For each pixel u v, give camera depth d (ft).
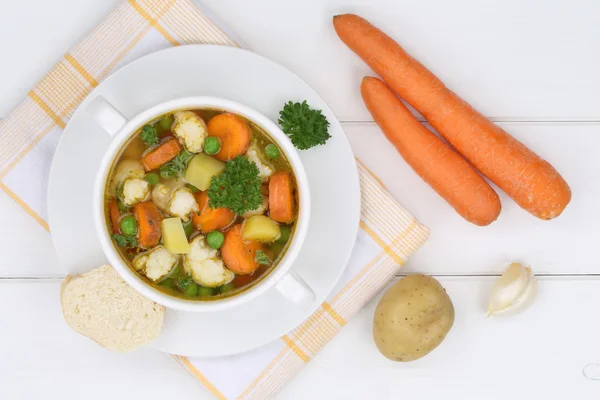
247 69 2.12
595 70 2.34
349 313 2.30
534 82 2.34
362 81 2.26
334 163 2.14
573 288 2.38
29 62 2.32
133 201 2.09
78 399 2.38
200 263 2.11
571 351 2.39
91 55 2.22
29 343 2.36
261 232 2.10
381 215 2.26
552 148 2.35
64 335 2.37
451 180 2.26
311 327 2.30
